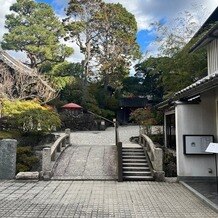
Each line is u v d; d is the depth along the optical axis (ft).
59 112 88.89
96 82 118.11
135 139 60.49
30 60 99.91
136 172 36.50
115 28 115.65
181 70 54.24
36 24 96.17
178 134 34.78
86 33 111.55
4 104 52.06
